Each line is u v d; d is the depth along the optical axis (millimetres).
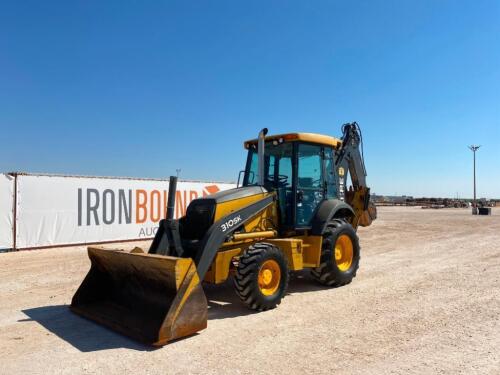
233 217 6316
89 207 14367
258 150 7320
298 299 6945
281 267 6438
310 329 5426
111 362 4414
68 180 13883
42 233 13297
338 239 7953
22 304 6750
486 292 7270
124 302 6070
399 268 9727
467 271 9242
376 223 24078
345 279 7867
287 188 7453
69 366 4316
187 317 5008
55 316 6082
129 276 5914
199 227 6469
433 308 6324
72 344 4949
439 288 7621
